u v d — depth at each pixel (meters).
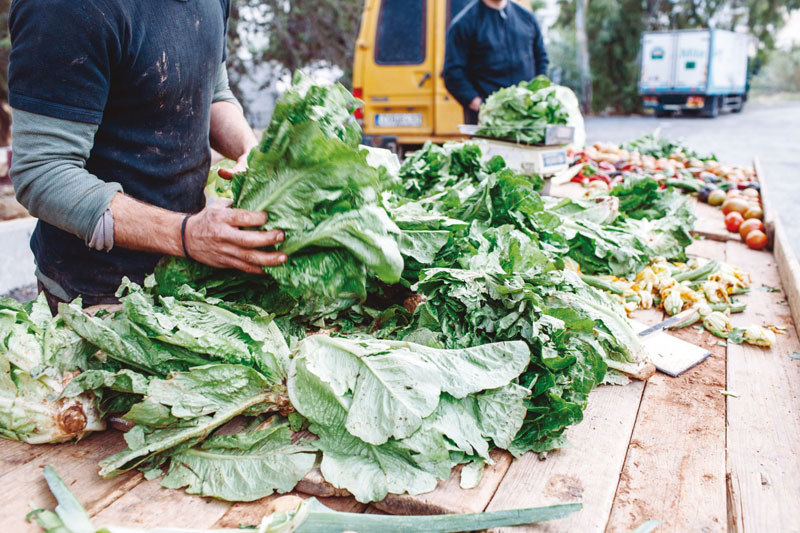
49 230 2.21
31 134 1.74
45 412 1.41
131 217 1.69
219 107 2.63
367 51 7.24
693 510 1.30
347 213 1.52
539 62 5.60
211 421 1.40
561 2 35.25
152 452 1.37
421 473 1.33
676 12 35.06
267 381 1.47
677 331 2.25
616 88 30.56
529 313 1.56
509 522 1.22
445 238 1.85
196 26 2.10
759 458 1.49
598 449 1.49
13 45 1.77
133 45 1.91
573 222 2.59
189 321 1.51
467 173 3.04
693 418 1.65
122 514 1.27
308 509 1.24
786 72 49.06
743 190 4.74
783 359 2.02
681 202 3.13
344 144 1.43
